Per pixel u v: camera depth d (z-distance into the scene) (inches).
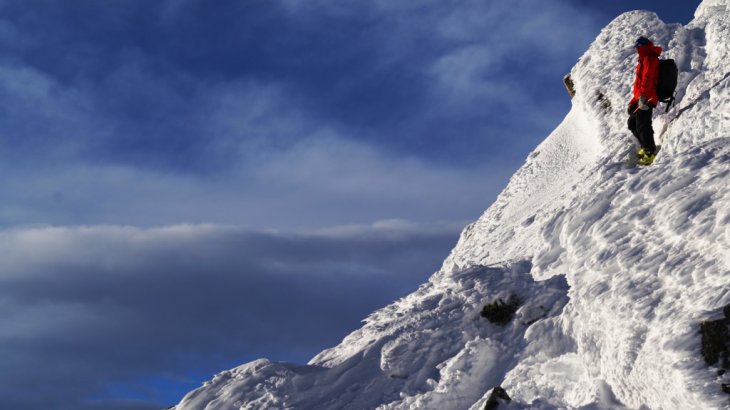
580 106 563.2
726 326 218.2
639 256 273.1
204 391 372.2
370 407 340.8
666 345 226.4
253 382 367.9
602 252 290.5
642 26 574.9
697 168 291.7
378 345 367.6
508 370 330.6
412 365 352.2
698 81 439.2
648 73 413.7
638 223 289.7
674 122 422.6
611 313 260.1
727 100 378.6
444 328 362.6
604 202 316.2
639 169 339.9
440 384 333.7
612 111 515.8
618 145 462.9
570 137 565.0
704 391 209.8
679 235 266.1
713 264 243.6
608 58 564.1
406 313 380.5
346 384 354.0
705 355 217.3
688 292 241.6
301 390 356.5
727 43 458.0
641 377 235.9
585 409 254.8
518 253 432.5
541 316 349.1
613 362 253.1
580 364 289.7
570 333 325.1
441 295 382.0
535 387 291.7
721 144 301.9
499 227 522.3
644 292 255.9
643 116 416.2
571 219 323.3
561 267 364.5
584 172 481.7
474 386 330.0
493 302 361.4
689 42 507.8
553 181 529.0
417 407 327.9
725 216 253.6
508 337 348.2
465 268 394.9
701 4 585.3
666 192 291.7
